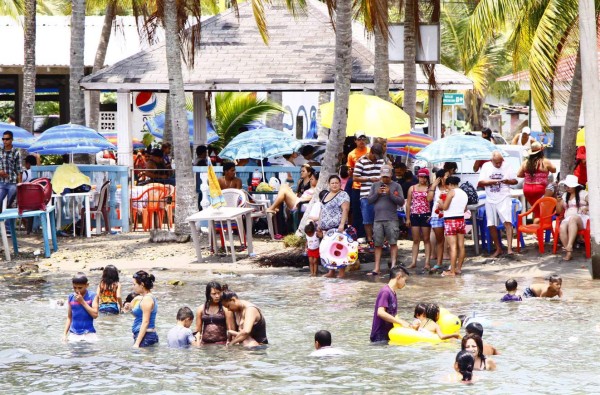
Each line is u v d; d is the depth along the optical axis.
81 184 59.38
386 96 57.88
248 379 27.38
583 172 57.03
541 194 51.38
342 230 46.75
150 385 26.84
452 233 46.31
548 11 51.38
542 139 80.81
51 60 89.62
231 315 32.25
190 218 51.00
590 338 32.19
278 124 93.12
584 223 49.06
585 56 44.56
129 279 46.28
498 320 35.38
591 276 45.00
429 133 66.31
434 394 25.59
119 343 32.53
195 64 64.94
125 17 101.31
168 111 84.12
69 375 28.08
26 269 48.75
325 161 51.97
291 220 57.69
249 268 49.53
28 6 68.44
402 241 56.81
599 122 44.41
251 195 58.44
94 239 58.53
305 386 26.53
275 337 33.12
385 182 47.41
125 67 65.25
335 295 41.50
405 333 32.09
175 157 56.44
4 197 56.50
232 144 61.00
